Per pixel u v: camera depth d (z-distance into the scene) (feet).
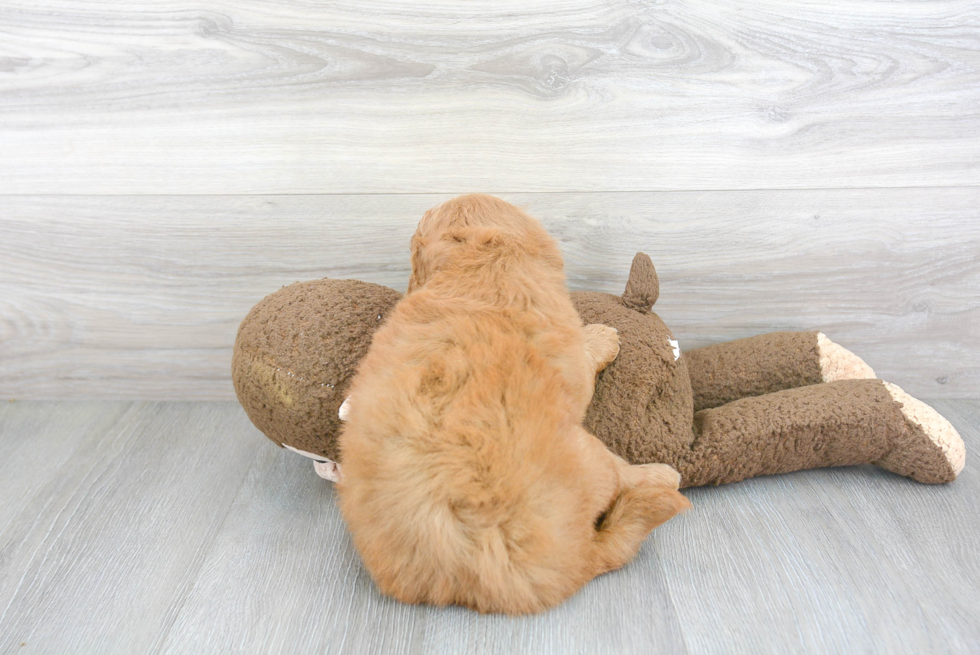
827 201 5.38
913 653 3.30
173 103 5.16
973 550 4.06
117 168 5.32
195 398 6.03
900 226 5.44
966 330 5.73
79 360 5.90
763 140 5.22
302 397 4.30
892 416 4.57
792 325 5.74
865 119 5.18
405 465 3.43
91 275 5.63
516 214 4.22
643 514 3.84
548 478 3.46
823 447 4.64
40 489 4.74
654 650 3.34
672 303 5.68
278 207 5.41
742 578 3.83
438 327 3.68
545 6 4.92
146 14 4.97
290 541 4.21
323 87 5.10
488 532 3.37
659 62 5.04
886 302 5.65
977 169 5.27
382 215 5.41
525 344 3.67
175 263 5.58
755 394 5.35
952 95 5.12
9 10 4.97
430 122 5.17
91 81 5.12
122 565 3.98
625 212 5.40
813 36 5.00
